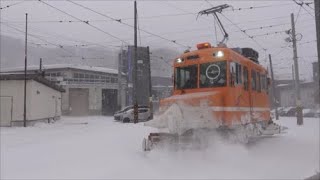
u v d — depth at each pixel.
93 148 14.62
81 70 60.16
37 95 34.94
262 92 17.00
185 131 11.98
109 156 12.56
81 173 10.09
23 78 32.91
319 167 10.78
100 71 62.88
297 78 32.91
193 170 10.38
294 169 10.52
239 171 10.23
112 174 9.90
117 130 21.97
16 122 32.94
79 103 59.25
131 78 54.53
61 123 37.94
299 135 19.80
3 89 33.22
